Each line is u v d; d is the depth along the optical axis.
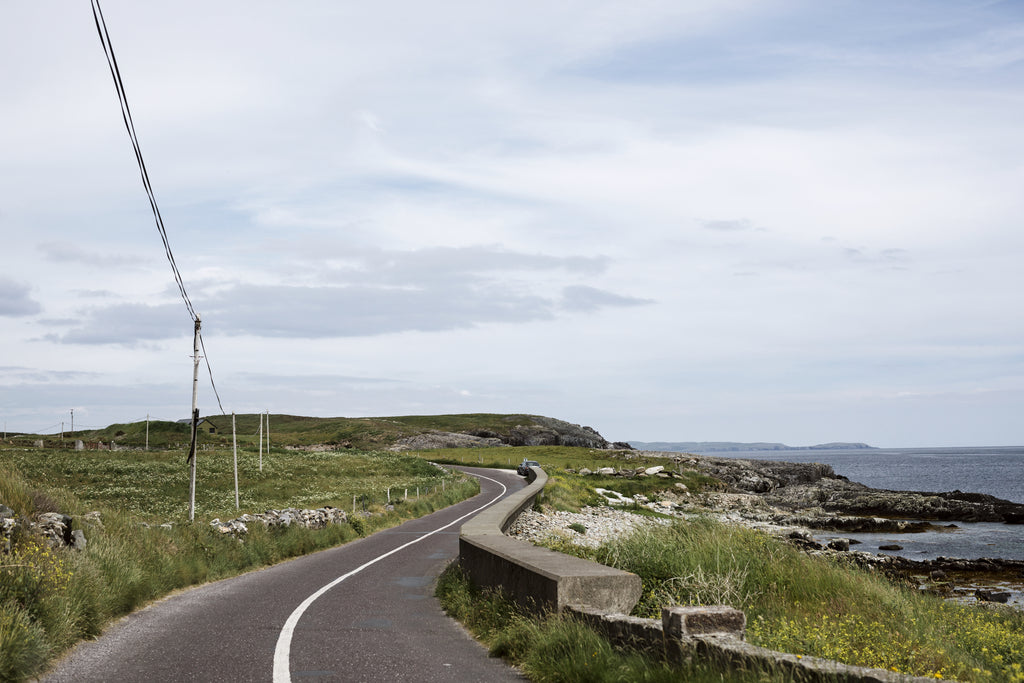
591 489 61.22
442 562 18.41
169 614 10.69
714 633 6.32
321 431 194.50
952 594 27.20
